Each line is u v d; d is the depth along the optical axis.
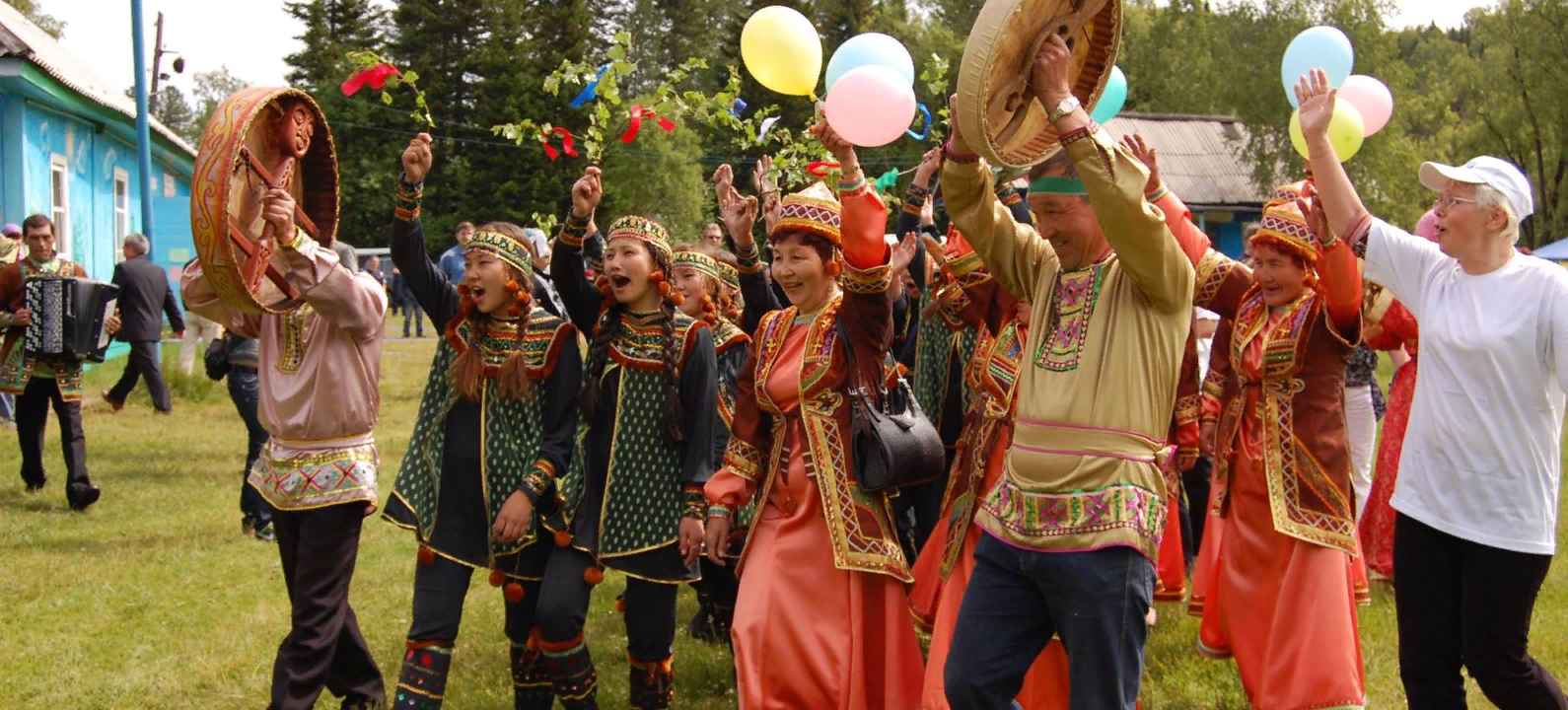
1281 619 4.76
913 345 6.71
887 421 4.12
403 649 6.27
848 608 4.14
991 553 3.54
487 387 4.64
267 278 4.33
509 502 4.46
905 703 4.16
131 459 11.68
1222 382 5.77
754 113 6.12
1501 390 3.89
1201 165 41.19
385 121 45.41
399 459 12.27
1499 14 40.97
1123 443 3.39
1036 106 3.58
